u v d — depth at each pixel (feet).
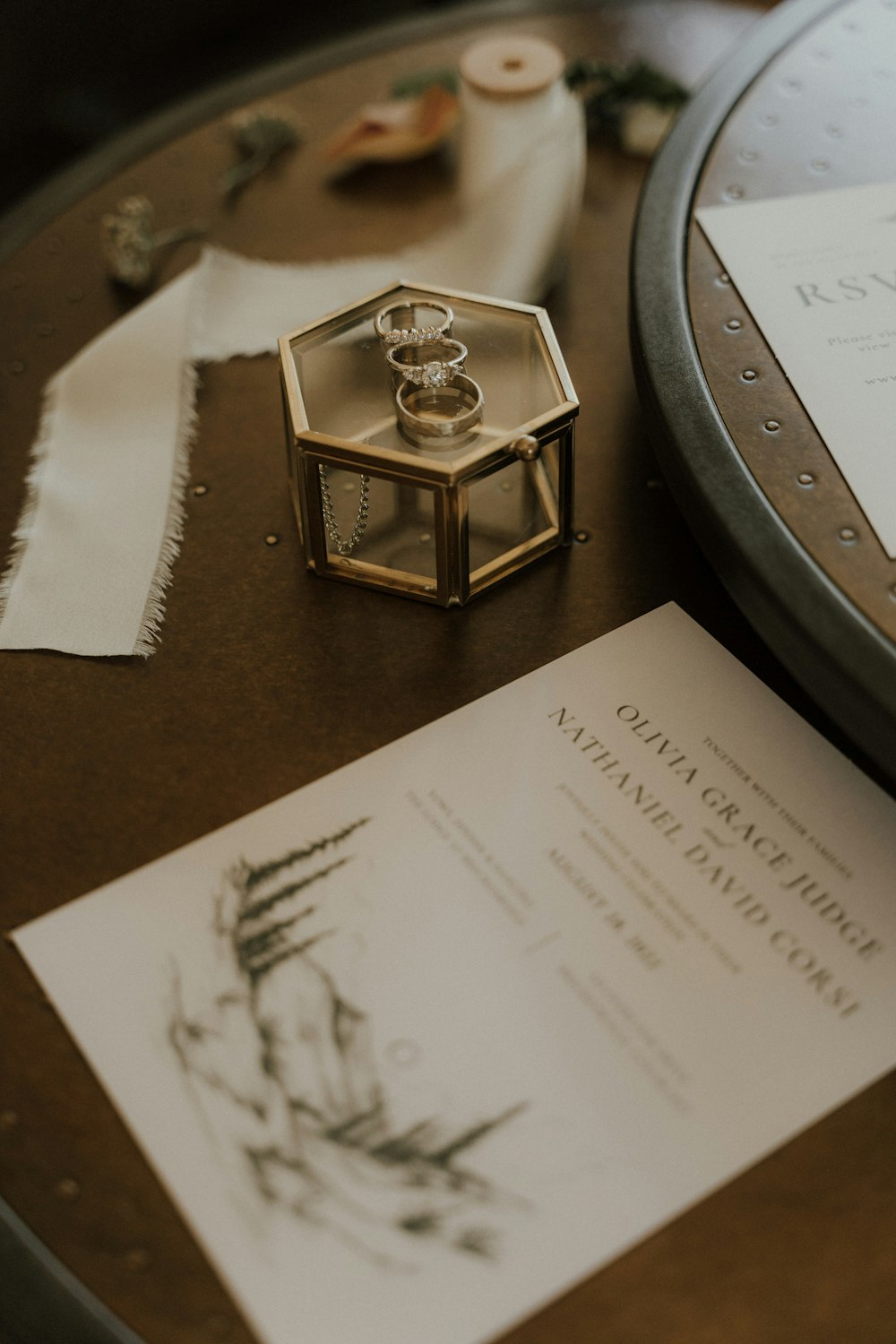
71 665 1.49
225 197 1.90
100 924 1.36
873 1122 1.27
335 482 1.47
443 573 1.48
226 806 1.41
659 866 1.36
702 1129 1.27
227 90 2.04
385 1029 1.30
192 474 1.63
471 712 1.45
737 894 1.35
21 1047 1.31
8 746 1.45
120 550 1.57
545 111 1.78
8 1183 1.27
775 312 1.52
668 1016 1.30
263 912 1.35
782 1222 1.24
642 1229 1.24
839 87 1.74
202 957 1.34
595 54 2.02
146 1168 1.27
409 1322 1.21
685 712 1.44
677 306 1.53
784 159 1.66
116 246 1.79
